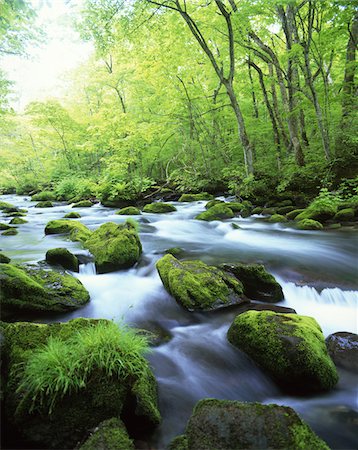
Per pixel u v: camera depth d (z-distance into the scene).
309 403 2.97
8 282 4.14
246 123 18.56
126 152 18.20
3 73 12.80
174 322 4.36
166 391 3.01
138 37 14.36
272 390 3.14
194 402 2.94
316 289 5.23
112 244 6.18
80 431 2.24
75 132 24.88
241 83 19.19
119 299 4.95
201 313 4.45
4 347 2.79
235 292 4.78
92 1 10.26
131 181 18.52
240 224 11.06
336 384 3.10
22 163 28.95
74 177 23.72
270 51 14.74
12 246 7.70
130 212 13.95
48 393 2.30
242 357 3.47
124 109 20.92
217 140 18.73
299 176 13.77
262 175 15.42
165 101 18.89
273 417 2.12
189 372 3.34
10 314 4.06
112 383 2.43
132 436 2.42
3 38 5.56
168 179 18.77
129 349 2.69
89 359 2.47
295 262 6.50
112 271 5.98
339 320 4.49
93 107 25.94
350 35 11.83
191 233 9.82
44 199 23.03
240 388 3.17
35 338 2.89
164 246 7.90
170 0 12.24
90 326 3.11
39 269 5.04
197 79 19.19
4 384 2.47
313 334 3.33
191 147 18.48
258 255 6.98
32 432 2.22
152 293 5.11
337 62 17.81
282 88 15.26
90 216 14.02
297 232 9.39
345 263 6.49
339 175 12.66
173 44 15.50
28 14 3.57
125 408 2.43
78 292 4.73
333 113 15.62
